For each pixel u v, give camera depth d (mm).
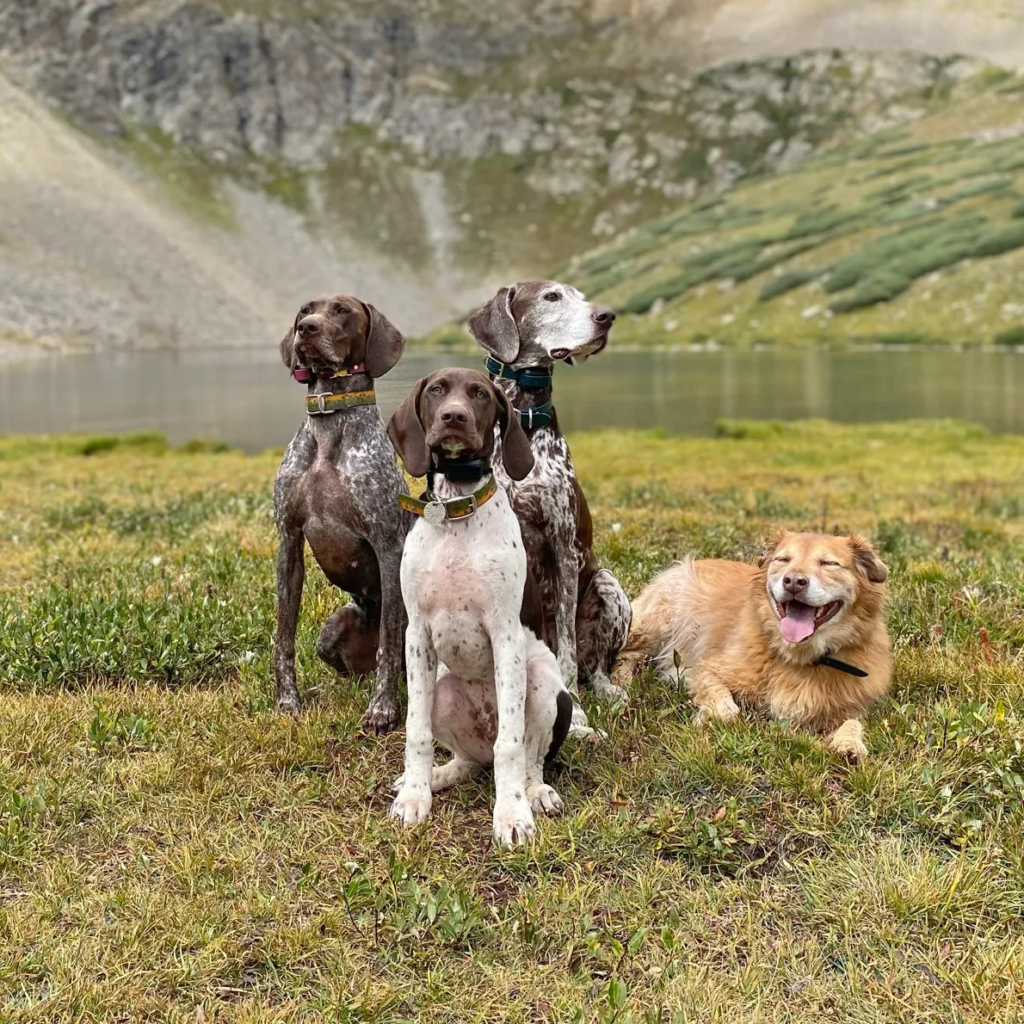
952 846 3955
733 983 3219
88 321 144750
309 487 5254
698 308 131750
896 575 7441
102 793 4336
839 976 3268
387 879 3779
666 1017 3082
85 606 6496
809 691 5039
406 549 4363
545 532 5320
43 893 3660
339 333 5141
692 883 3799
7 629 6164
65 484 16359
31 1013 3080
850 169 186375
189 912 3539
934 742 4609
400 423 4371
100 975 3266
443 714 4465
